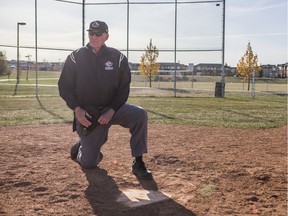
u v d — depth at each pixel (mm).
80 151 3496
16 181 3039
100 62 3244
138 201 2670
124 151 4344
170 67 27438
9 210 2449
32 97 15727
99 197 2725
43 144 4637
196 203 2648
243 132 6086
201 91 22047
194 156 4090
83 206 2541
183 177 3283
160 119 7977
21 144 4598
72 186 2941
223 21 17266
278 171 3504
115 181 3113
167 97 17031
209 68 21906
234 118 8422
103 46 3291
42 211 2441
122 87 3314
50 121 7316
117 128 6309
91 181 3084
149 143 4895
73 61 3271
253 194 2863
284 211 2523
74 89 3357
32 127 6359
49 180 3080
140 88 23516
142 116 3264
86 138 3365
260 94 20828
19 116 8250
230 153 4320
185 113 9547
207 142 5043
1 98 14898
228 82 39875
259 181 3189
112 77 3258
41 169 3410
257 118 8477
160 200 2691
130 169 3502
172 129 6352
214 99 16234
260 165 3736
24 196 2717
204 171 3488
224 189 2969
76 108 3232
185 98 16609
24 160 3754
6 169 3387
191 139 5281
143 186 3016
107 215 2404
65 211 2447
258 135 5766
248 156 4172
